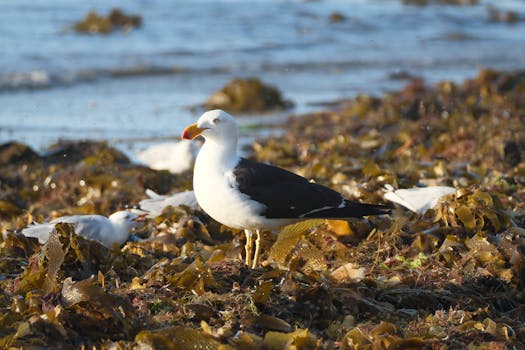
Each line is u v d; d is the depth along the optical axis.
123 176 15.18
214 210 9.10
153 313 7.59
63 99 25.86
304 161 17.44
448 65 33.75
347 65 33.28
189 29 38.19
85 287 7.12
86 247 8.95
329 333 7.36
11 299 7.84
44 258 8.46
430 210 10.65
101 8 41.09
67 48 32.91
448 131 19.66
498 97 23.53
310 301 7.67
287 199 9.05
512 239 9.42
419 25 44.38
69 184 15.16
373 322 7.67
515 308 8.29
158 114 24.16
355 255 9.73
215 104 25.25
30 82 27.86
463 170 14.15
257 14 42.66
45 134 21.30
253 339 6.73
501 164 15.98
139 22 37.53
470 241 9.35
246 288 7.98
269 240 10.28
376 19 44.66
